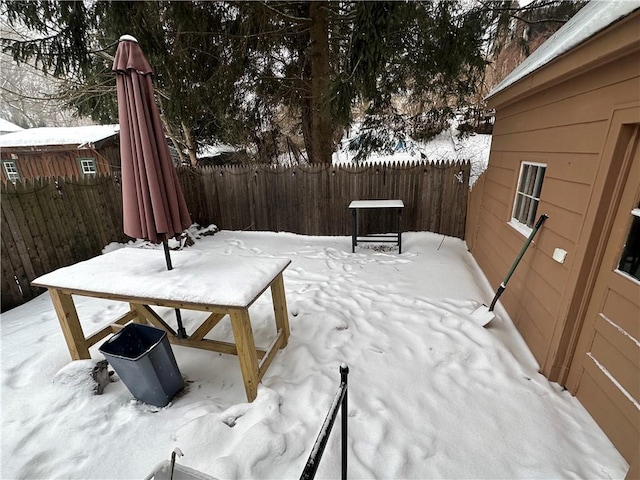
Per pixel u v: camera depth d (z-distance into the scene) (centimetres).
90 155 947
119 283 205
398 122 786
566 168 223
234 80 601
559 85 237
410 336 277
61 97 582
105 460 164
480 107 803
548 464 163
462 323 292
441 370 236
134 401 204
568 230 215
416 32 495
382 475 156
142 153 190
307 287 385
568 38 206
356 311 322
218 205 663
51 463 163
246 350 189
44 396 206
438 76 587
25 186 372
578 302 203
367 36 386
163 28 520
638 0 138
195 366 244
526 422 189
